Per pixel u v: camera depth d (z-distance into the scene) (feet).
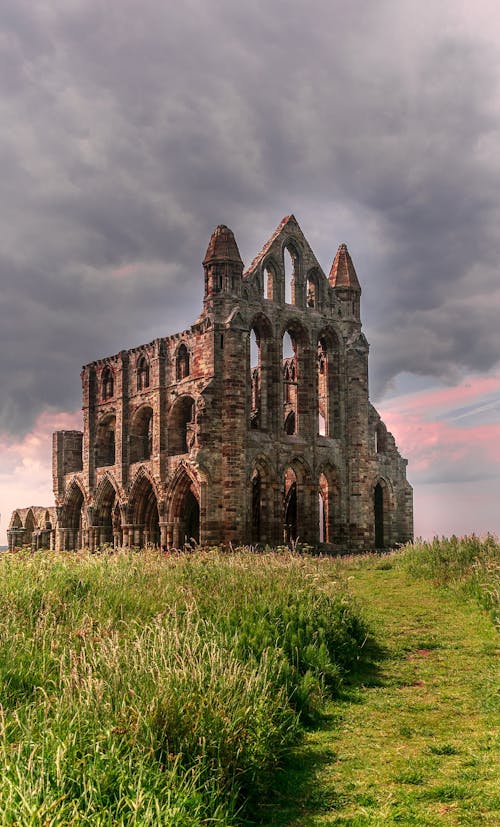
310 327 214.90
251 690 44.09
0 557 80.18
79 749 33.45
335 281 228.22
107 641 48.80
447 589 97.91
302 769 42.14
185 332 208.23
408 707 53.26
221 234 199.82
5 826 26.66
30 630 53.47
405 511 242.37
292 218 217.36
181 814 30.71
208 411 191.21
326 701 54.60
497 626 74.02
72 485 253.65
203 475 188.75
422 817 35.09
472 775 39.86
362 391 222.07
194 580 77.61
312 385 213.46
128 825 28.71
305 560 94.73
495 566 95.20
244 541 190.08
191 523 223.92
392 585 106.83
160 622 51.72
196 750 36.76
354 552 214.69
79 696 38.70
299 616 65.05
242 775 38.09
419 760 42.55
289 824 35.42
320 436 214.48
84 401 249.55
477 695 55.36
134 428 231.30
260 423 204.03
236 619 61.52
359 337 224.74
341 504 217.15
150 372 224.94
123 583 71.82
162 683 40.34
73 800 29.25
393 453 242.78
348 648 65.67
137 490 223.10
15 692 42.32
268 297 212.02
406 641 73.51
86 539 241.76
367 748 45.27
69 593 66.64
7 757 32.65
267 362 205.46
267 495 200.13
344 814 36.17
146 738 35.78
